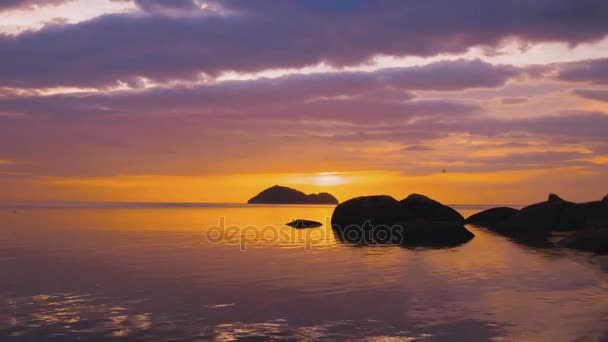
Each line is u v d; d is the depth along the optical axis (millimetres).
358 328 7340
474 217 36031
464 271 12633
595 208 26422
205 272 12547
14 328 7363
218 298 9445
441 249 18109
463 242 21062
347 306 8734
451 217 30250
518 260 14719
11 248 17750
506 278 11508
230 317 8023
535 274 12039
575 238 18812
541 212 29406
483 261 14555
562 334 6906
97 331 7234
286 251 17438
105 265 13695
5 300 9211
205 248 18297
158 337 6961
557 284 10688
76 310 8461
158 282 11109
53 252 16609
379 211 29547
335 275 12102
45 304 8898
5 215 46000
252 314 8203
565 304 8750
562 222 28781
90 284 10844
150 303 8992
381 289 10281
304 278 11664
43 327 7426
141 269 13008
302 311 8383
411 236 23859
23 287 10477
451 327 7316
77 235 23672
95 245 19047
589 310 8281
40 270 12734
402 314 8125
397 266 13594
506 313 8117
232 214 56406
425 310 8383
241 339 6863
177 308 8617
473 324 7465
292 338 6895
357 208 30125
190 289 10312
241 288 10430
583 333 6938
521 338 6742
